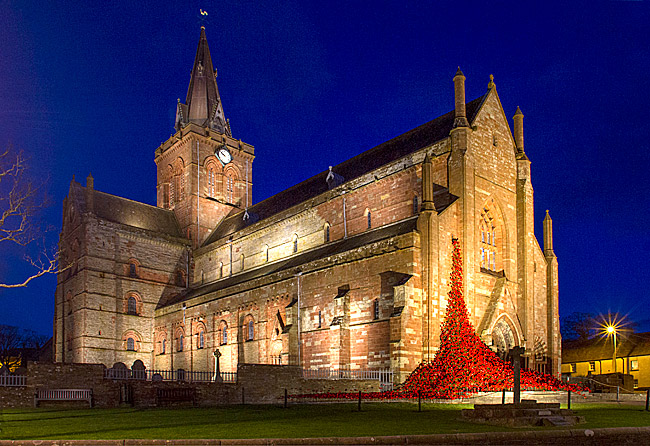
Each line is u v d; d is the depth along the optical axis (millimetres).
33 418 24594
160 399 34312
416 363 39656
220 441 16234
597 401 33062
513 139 52281
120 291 74188
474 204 44781
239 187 90750
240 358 58781
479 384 37438
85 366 35281
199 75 93562
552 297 53031
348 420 22219
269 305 55750
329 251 53219
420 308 40781
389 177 51375
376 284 43750
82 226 73750
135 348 74375
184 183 85938
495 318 43344
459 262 43125
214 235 83500
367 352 43219
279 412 26688
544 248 54781
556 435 18344
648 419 22844
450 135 46281
